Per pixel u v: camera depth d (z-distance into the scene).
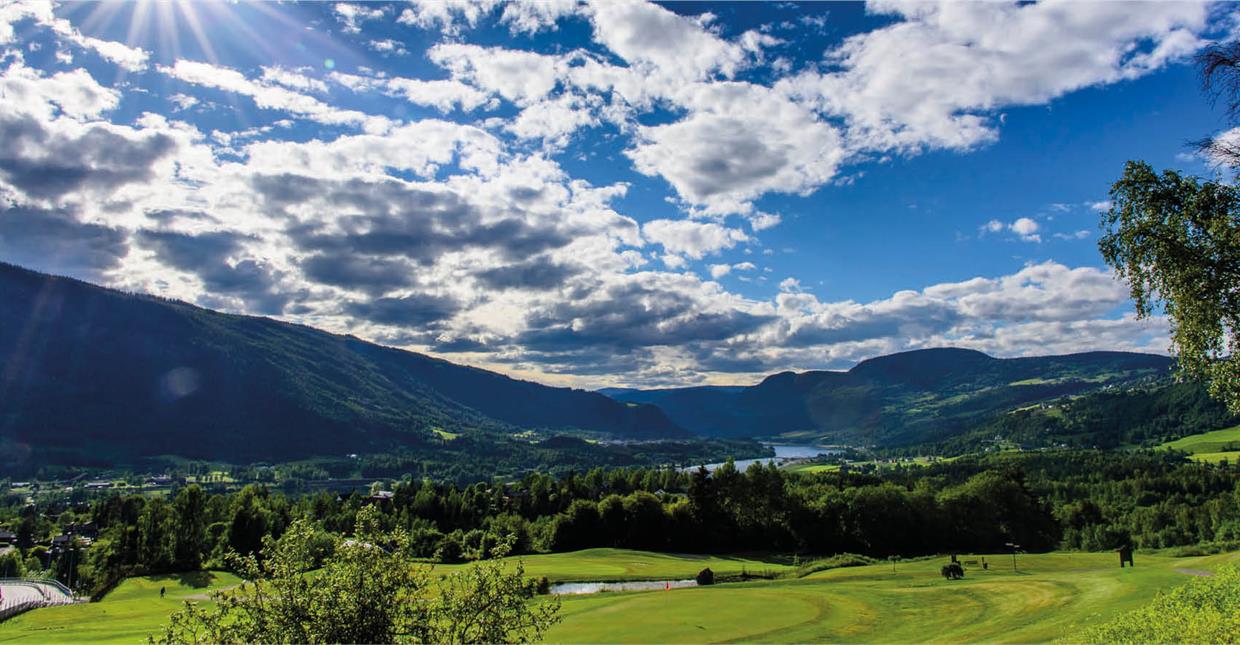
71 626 52.78
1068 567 73.31
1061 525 135.25
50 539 173.75
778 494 126.06
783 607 46.84
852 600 49.00
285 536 16.03
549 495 166.00
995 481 125.38
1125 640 23.52
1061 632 31.91
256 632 14.91
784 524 122.81
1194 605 25.58
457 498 155.25
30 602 72.00
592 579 78.38
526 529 134.25
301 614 15.07
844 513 120.25
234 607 15.23
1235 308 22.22
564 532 125.25
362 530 16.44
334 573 15.59
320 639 14.92
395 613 15.56
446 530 147.88
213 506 145.25
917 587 54.62
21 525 171.00
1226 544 89.25
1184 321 23.75
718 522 124.06
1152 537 129.62
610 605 49.25
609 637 37.75
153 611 65.44
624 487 194.62
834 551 118.00
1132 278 24.64
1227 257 22.11
